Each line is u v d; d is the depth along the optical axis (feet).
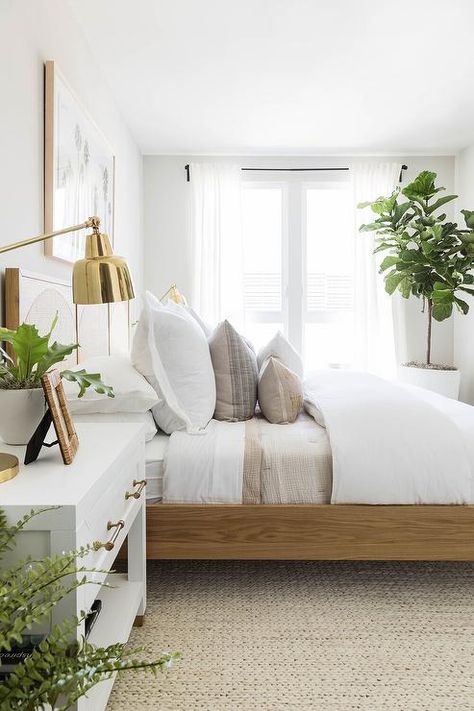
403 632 5.33
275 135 13.58
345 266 15.60
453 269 12.80
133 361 6.94
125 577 5.48
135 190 13.89
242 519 5.86
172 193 15.05
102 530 3.73
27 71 6.25
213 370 7.18
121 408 6.35
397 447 6.01
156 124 12.76
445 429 6.21
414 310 15.51
